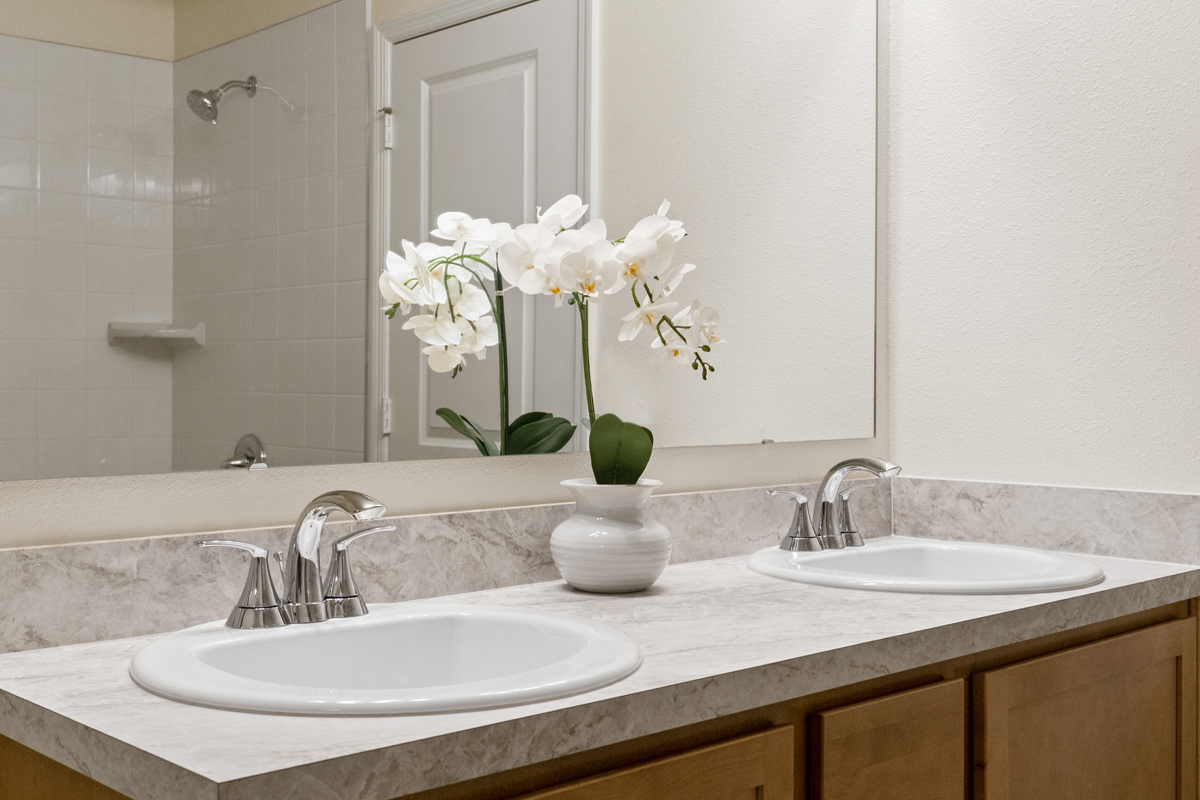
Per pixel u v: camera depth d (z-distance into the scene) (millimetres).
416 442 1430
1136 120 1698
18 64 1117
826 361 1957
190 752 753
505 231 1524
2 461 1104
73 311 1151
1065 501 1785
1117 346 1730
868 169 2021
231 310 1270
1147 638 1537
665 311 1619
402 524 1365
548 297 1564
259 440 1290
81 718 843
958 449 1958
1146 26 1686
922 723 1209
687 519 1697
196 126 1246
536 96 1563
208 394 1250
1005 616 1296
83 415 1157
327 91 1354
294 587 1166
